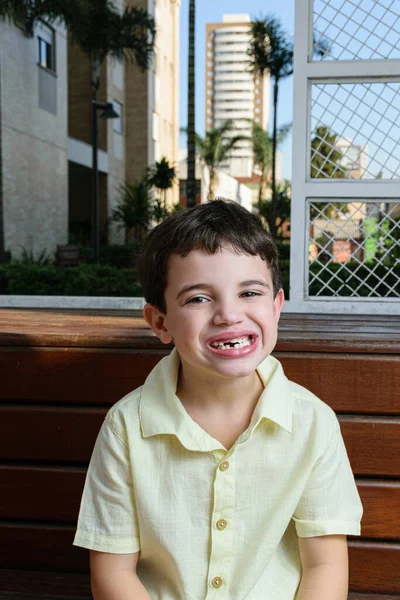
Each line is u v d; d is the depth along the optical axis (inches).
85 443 58.5
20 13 486.0
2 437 59.3
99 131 809.5
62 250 524.4
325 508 42.1
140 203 738.8
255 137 1113.4
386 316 89.5
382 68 97.1
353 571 55.2
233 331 37.7
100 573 41.8
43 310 97.8
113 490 41.5
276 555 44.3
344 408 56.6
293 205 99.0
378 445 55.4
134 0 933.8
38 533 58.6
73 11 458.6
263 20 804.6
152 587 43.1
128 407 42.6
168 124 1160.2
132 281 290.5
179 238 38.2
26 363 59.6
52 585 56.6
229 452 40.1
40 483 58.6
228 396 41.8
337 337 57.8
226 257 37.8
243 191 1688.0
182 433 40.0
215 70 3969.0
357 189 97.9
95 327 66.7
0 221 453.7
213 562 40.4
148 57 627.5
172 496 40.8
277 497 42.1
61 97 603.2
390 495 54.9
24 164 523.2
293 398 43.0
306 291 99.3
